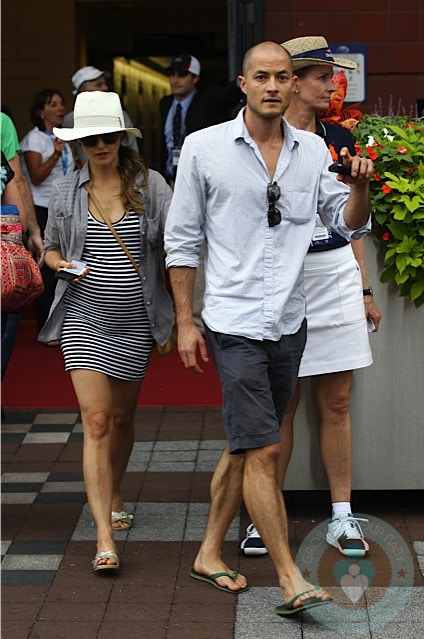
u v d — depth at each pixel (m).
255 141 5.49
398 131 6.56
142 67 22.55
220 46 20.84
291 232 5.54
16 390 10.05
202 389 9.96
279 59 5.38
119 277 6.22
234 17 11.77
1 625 5.48
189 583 5.94
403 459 6.75
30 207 8.90
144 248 6.25
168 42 20.83
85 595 5.81
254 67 5.39
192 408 9.37
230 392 5.48
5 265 6.39
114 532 6.67
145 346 6.38
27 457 8.18
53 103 11.70
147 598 5.76
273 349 5.56
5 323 8.37
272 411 5.52
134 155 6.30
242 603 5.69
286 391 5.73
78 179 6.29
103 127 6.14
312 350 6.22
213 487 5.91
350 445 6.42
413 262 6.40
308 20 11.94
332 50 11.98
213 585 5.88
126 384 6.45
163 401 9.61
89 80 11.54
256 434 5.46
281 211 5.48
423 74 12.03
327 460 6.45
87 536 6.62
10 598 5.77
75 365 6.17
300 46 6.16
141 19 20.66
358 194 5.39
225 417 5.55
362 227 5.55
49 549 6.42
